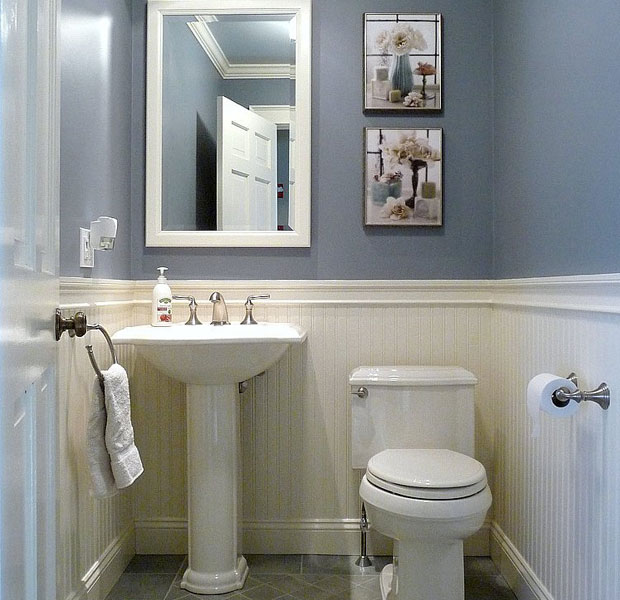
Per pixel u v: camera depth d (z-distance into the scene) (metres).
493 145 2.44
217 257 2.46
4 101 0.80
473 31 2.46
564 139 1.70
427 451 2.00
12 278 0.86
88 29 1.95
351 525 2.44
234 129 2.49
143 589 2.14
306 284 2.44
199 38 2.49
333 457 2.44
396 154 2.44
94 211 2.01
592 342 1.49
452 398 2.16
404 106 2.44
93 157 2.00
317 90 2.46
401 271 2.45
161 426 2.46
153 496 2.46
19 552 0.90
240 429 2.39
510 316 2.18
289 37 2.47
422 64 2.45
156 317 2.29
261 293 2.45
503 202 2.31
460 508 1.66
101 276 2.08
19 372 0.90
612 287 1.39
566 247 1.68
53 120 1.20
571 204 1.64
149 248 2.46
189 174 2.49
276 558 2.40
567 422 1.65
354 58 2.46
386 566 2.21
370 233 2.46
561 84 1.72
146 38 2.47
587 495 1.52
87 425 1.73
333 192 2.46
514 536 2.13
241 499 2.34
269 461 2.45
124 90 2.36
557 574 1.71
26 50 0.97
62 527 1.69
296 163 2.44
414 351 2.44
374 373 2.20
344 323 2.44
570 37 1.66
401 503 1.68
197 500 2.13
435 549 1.76
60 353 1.68
